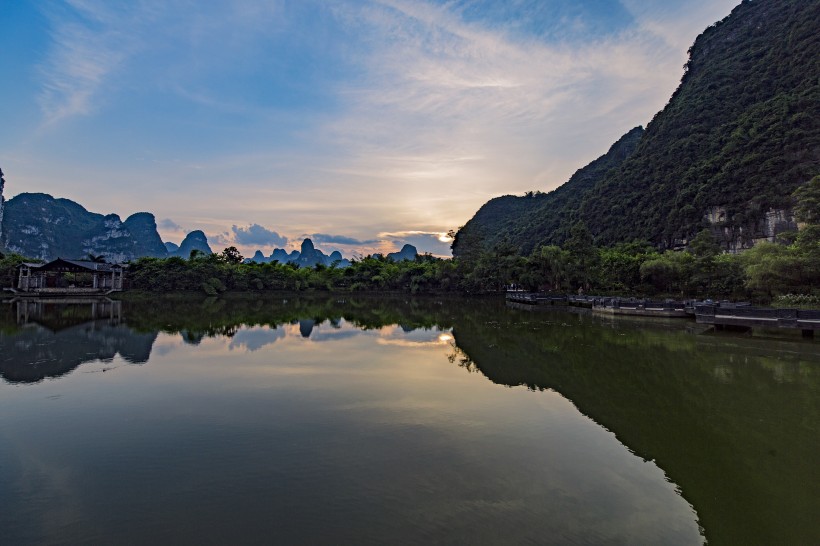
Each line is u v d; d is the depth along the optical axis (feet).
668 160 299.79
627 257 167.12
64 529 18.66
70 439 28.58
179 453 26.43
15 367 49.29
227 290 218.38
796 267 85.05
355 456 26.22
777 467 26.16
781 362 53.06
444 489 22.44
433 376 47.11
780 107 227.81
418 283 232.12
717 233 228.22
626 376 47.60
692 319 96.22
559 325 93.15
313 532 18.47
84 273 205.36
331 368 50.29
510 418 33.88
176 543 17.72
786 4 312.71
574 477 24.31
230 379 44.68
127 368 49.24
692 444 29.32
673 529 19.67
